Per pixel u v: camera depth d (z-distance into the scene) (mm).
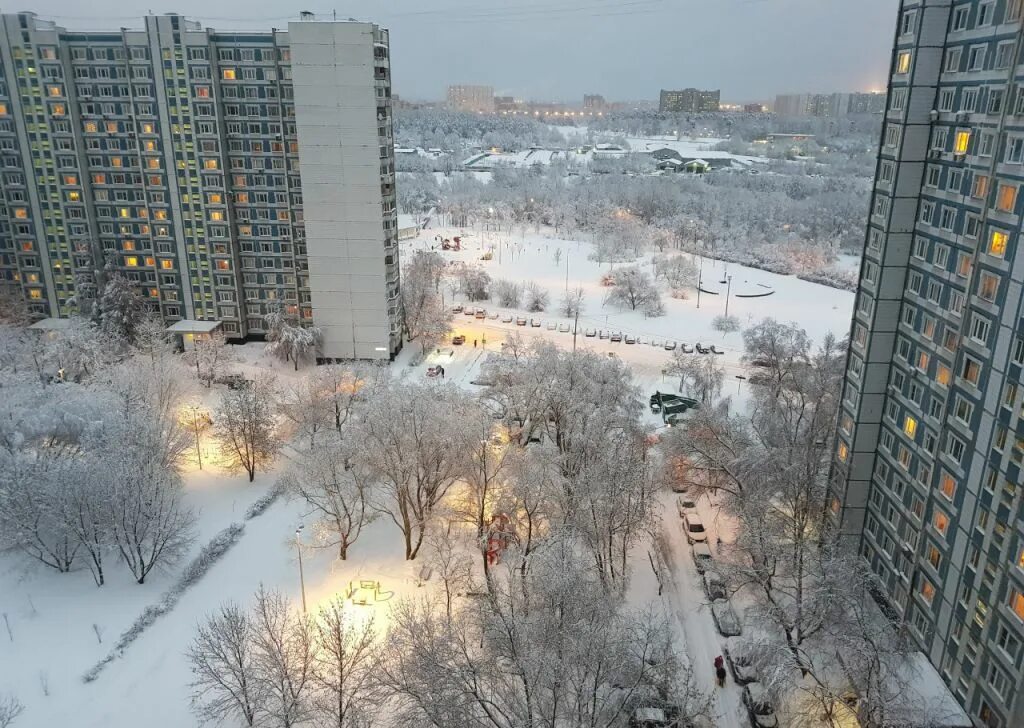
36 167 117312
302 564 68562
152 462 72875
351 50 101812
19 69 112625
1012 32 44594
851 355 62750
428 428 66062
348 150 106375
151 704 53188
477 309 156000
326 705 47531
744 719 51906
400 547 71000
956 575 49438
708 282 177625
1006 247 44938
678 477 76188
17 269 123375
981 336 47562
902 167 54438
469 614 54281
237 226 118812
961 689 48375
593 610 46781
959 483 49375
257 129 113250
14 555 68188
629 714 47625
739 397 107188
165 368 93000
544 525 70375
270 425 85312
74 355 102375
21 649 58125
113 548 65062
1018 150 44125
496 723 43875
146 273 121938
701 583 66438
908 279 56906
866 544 63469
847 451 63188
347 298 114312
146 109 113312
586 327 144250
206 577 66938
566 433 78312
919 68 52375
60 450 73625
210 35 108125
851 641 47594
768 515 63562
